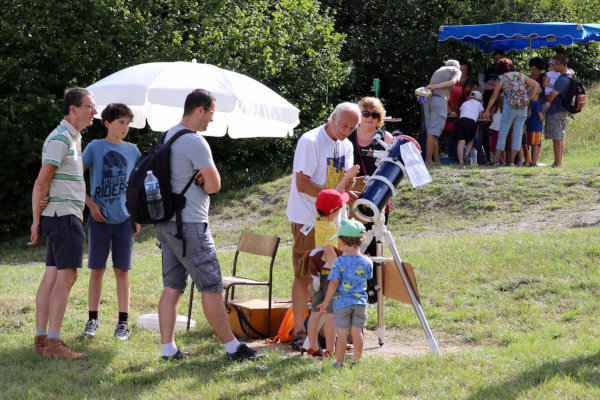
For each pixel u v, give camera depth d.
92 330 6.12
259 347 5.83
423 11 21.53
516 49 17.53
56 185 5.42
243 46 16.52
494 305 6.49
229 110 6.29
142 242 13.22
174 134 5.02
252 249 6.64
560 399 3.82
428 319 6.37
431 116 13.96
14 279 9.38
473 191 12.26
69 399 4.45
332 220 5.23
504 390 4.02
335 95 19.92
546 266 7.08
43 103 15.18
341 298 4.89
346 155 5.68
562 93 13.36
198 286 5.11
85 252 12.77
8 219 16.72
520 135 13.57
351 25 22.42
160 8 16.78
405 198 12.56
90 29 15.45
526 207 11.39
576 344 5.01
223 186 16.81
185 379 4.73
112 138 6.07
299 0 18.03
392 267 5.42
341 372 4.63
